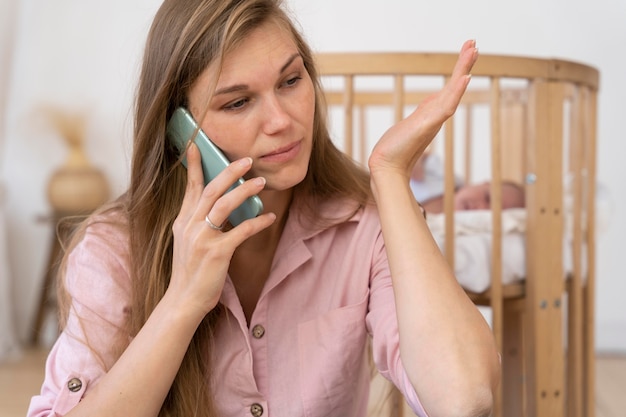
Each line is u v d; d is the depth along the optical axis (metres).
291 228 1.11
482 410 0.87
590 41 3.09
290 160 0.97
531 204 1.67
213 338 1.08
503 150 2.56
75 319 1.07
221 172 0.95
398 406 1.47
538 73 1.63
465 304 0.92
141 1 3.48
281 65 0.94
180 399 1.05
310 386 1.09
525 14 3.12
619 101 3.07
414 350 0.91
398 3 3.22
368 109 3.15
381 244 1.12
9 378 2.88
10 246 3.57
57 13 3.51
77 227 1.18
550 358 1.67
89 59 3.50
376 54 1.54
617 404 2.42
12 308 3.55
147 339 0.96
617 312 3.12
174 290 0.97
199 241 0.95
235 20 0.92
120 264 1.09
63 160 3.56
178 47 0.96
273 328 1.10
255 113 0.95
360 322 1.11
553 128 1.66
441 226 1.75
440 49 3.21
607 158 3.08
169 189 1.07
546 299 1.67
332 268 1.13
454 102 0.96
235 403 1.09
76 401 1.02
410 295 0.93
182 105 1.01
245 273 1.14
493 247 1.60
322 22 3.27
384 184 0.99
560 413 1.68
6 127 3.54
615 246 3.10
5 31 3.29
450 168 1.57
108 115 3.49
